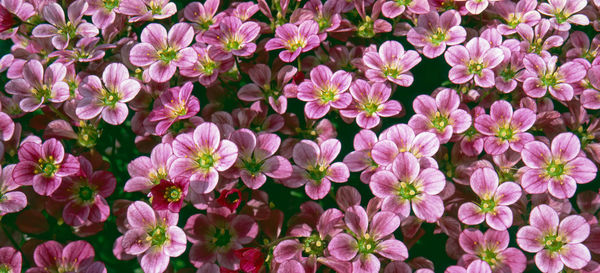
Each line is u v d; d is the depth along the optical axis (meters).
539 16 0.30
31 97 0.29
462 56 0.29
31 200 0.28
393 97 0.30
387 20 0.32
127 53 0.30
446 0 0.31
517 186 0.26
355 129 0.30
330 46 0.31
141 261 0.26
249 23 0.29
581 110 0.29
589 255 0.26
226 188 0.27
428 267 0.27
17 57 0.31
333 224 0.27
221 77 0.30
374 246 0.26
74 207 0.27
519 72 0.29
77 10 0.31
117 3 0.31
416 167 0.26
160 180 0.27
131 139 0.30
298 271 0.26
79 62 0.30
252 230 0.27
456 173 0.28
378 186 0.26
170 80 0.30
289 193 0.29
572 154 0.27
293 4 0.32
